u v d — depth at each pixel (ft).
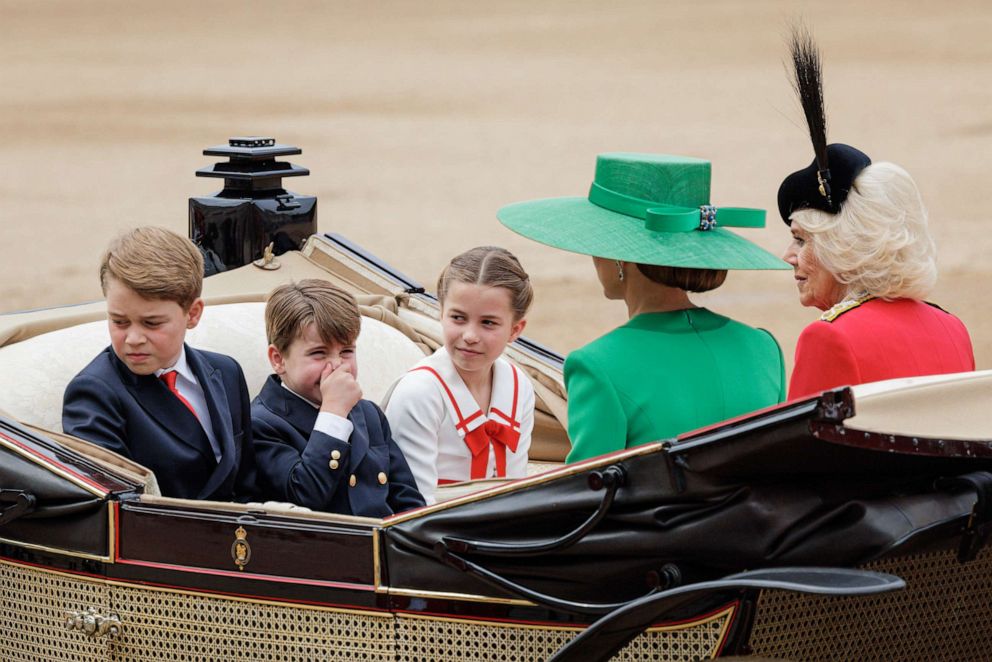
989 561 34.96
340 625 34.04
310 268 57.11
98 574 35.76
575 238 37.35
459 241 146.92
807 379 37.76
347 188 184.34
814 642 32.12
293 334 40.52
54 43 453.99
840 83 301.02
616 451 34.37
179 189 180.65
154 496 36.01
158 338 38.19
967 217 154.10
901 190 38.45
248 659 34.86
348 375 40.16
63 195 176.24
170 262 38.01
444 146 225.97
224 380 40.91
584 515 31.12
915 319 38.52
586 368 36.01
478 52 428.97
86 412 38.04
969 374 32.32
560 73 357.20
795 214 40.11
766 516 29.35
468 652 33.04
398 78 349.61
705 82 327.06
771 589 29.50
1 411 39.34
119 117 262.88
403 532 33.01
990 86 289.12
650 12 590.14
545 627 32.22
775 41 434.71
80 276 128.47
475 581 32.60
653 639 31.40
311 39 488.02
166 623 35.45
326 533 33.83
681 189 38.65
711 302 114.32
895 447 28.32
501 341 42.14
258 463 40.86
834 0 608.19
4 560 37.17
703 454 29.09
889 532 29.27
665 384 35.83
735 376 36.99
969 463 32.37
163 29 524.93
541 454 52.42
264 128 248.73
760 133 233.14
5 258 136.98
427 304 55.57
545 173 196.24
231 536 34.60
